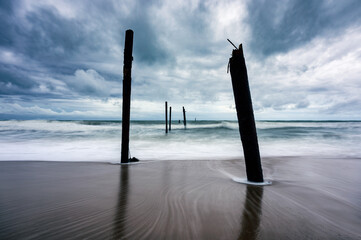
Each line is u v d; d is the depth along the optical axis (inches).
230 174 161.5
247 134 136.6
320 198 104.0
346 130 826.2
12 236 62.9
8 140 484.4
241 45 135.3
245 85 134.2
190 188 121.0
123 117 213.3
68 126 1074.7
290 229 70.3
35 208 87.1
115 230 67.6
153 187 122.9
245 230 68.9
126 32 215.0
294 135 644.1
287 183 134.3
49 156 267.0
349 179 145.7
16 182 132.0
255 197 104.7
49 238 61.9
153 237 63.3
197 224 72.9
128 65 213.5
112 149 343.9
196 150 349.1
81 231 66.6
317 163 212.2
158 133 840.9
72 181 135.9
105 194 108.3
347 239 64.4
